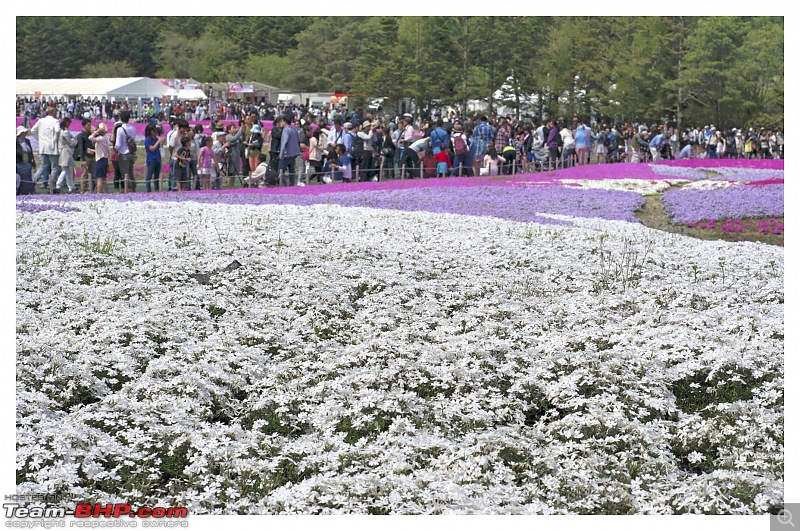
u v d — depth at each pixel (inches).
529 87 2733.8
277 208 760.3
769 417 319.3
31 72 3779.5
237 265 519.2
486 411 330.0
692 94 2495.1
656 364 373.7
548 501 268.2
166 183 1121.4
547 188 1042.7
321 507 259.0
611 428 315.9
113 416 309.7
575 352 385.7
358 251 577.0
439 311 462.0
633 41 2615.7
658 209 939.3
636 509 264.4
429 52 2834.6
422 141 1223.5
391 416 326.3
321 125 1557.6
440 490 262.5
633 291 509.4
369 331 420.5
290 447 300.0
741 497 271.6
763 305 472.7
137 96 2780.5
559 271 560.7
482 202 892.0
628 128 1889.8
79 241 551.5
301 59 4104.3
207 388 339.6
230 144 1066.7
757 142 1935.3
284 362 374.3
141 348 375.2
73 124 2142.0
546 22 2822.3
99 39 4001.0
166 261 517.0
